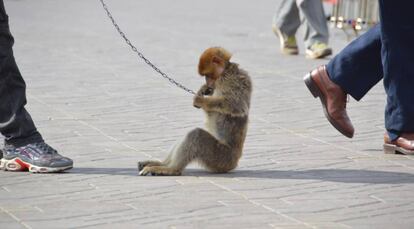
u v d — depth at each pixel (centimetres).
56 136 1105
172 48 1908
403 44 1012
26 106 1284
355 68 1045
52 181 896
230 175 929
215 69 920
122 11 2759
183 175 927
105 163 979
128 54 1809
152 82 1493
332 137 1130
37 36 2073
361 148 1073
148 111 1265
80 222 752
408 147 1031
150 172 920
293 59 1797
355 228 745
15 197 832
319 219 770
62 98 1348
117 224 747
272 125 1191
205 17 2627
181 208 797
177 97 1368
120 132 1134
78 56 1775
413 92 1018
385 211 798
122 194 845
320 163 991
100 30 2216
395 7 995
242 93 924
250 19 2603
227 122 927
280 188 875
